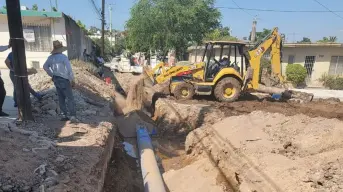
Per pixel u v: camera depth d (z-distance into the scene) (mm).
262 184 5086
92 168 4949
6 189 3742
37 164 4559
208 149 7832
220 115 10664
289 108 11609
